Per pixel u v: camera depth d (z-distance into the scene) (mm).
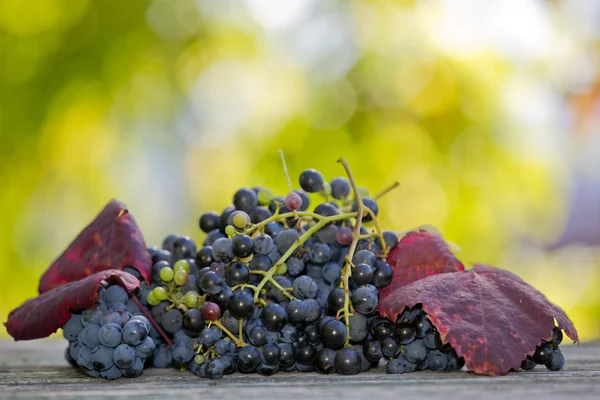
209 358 1266
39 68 4328
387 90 4320
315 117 4301
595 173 5445
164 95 4727
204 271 1265
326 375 1272
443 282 1299
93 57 4344
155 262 1427
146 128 4758
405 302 1237
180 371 1360
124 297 1333
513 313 1262
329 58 4402
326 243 1377
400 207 4184
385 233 1398
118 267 1343
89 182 4543
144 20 4492
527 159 4301
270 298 1316
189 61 4828
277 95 4574
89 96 4352
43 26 4340
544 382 1145
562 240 5395
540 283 5164
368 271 1276
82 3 4371
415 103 4332
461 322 1232
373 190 4160
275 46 4797
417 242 1392
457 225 4180
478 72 4285
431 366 1328
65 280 1382
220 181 4668
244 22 4863
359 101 4328
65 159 4461
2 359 1717
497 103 4277
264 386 1126
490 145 4238
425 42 4355
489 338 1216
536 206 4367
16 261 4371
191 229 4934
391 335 1289
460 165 4246
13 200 4336
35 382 1228
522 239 4602
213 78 4879
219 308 1252
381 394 1037
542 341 1274
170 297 1327
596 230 5668
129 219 1409
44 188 4484
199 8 4738
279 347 1271
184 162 4992
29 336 1296
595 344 2062
